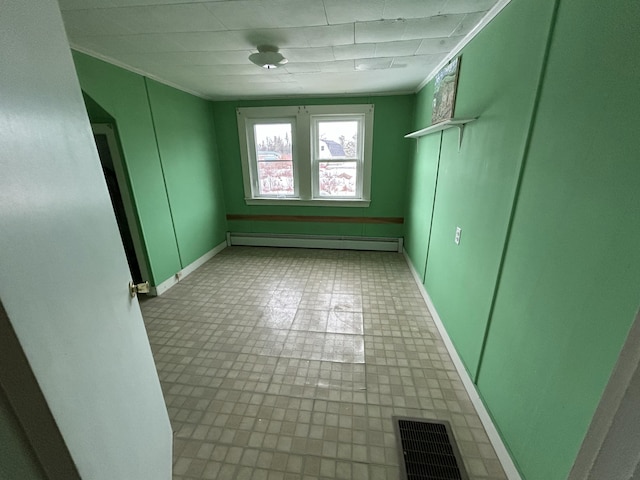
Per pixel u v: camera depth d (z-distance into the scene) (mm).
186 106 3291
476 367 1592
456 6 1428
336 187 4051
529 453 1098
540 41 1068
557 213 963
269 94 3586
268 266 3643
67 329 581
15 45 490
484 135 1552
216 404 1639
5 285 415
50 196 560
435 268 2471
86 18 1534
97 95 2152
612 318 737
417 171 3225
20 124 485
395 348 2098
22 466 489
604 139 774
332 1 1388
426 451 1366
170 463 1230
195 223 3547
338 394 1703
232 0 1374
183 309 2641
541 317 1043
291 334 2266
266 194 4242
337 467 1307
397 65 2410
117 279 872
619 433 447
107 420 716
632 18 688
